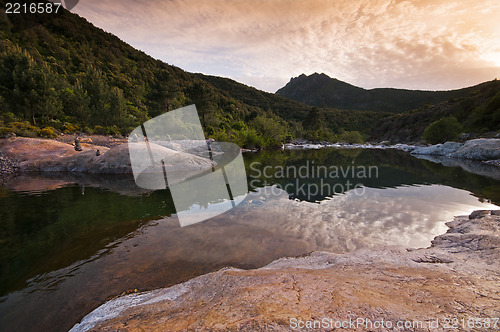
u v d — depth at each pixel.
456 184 7.21
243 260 2.58
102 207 4.68
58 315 1.79
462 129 32.44
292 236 3.22
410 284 1.55
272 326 0.96
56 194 5.87
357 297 1.29
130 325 1.36
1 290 2.10
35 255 2.74
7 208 4.65
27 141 12.32
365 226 3.61
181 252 2.78
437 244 2.87
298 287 1.50
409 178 8.34
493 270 1.82
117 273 2.36
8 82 20.03
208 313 1.20
